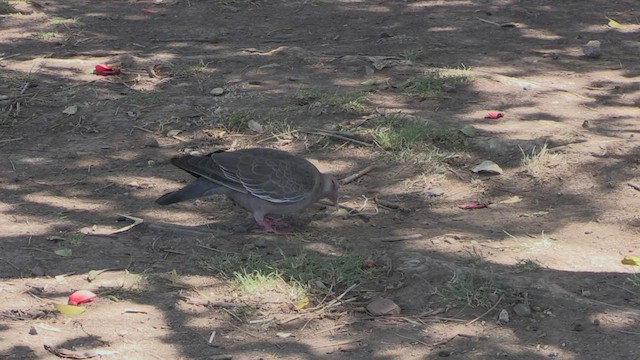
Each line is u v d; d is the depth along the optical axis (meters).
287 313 9.09
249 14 19.22
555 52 16.89
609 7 19.34
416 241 10.48
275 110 14.05
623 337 8.59
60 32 18.20
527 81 15.32
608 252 10.23
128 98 14.70
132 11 19.56
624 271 9.78
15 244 10.35
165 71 16.02
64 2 20.14
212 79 15.53
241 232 10.74
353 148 12.92
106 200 11.60
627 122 13.72
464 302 9.20
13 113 14.24
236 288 9.48
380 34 17.67
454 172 12.26
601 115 14.02
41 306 9.10
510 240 10.51
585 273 9.74
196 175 10.57
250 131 13.52
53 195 11.73
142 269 9.86
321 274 9.77
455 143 12.91
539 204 11.44
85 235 10.62
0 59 16.70
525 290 9.32
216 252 10.23
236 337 8.69
